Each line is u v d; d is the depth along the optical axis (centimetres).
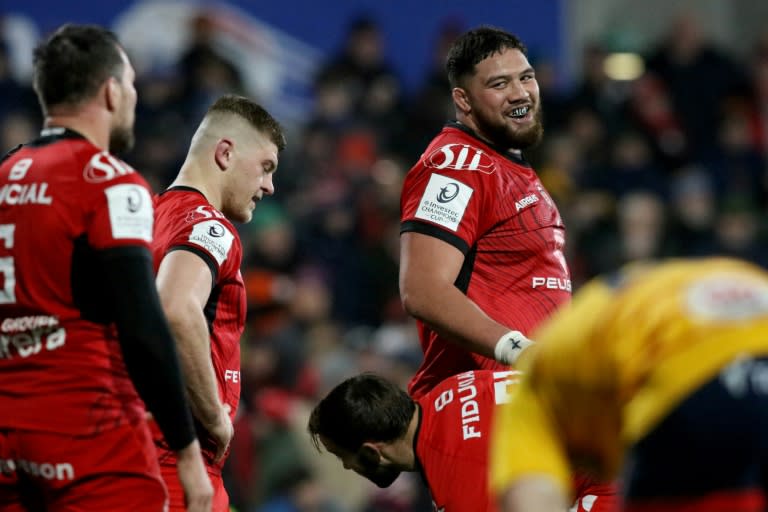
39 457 1303
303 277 3981
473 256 1644
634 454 1026
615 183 4447
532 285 1655
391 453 1555
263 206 4062
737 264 1062
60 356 1302
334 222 4147
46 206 1297
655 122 4709
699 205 4375
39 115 4253
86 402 1303
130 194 1304
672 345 1004
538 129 1712
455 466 1517
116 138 1386
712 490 1012
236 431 3161
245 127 1673
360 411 1541
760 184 4616
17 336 1309
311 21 4934
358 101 4550
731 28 5662
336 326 4003
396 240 4141
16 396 1307
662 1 5491
